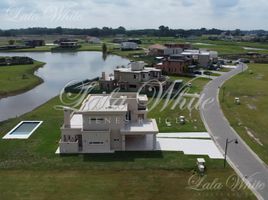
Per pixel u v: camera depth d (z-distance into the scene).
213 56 142.25
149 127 47.25
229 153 44.50
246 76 109.56
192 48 192.25
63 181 36.72
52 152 45.03
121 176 37.88
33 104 79.62
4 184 36.06
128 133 45.12
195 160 42.16
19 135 52.66
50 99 81.19
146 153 44.59
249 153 44.53
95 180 36.94
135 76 87.50
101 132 44.53
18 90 93.56
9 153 44.84
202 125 56.53
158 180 36.97
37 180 36.97
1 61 145.62
